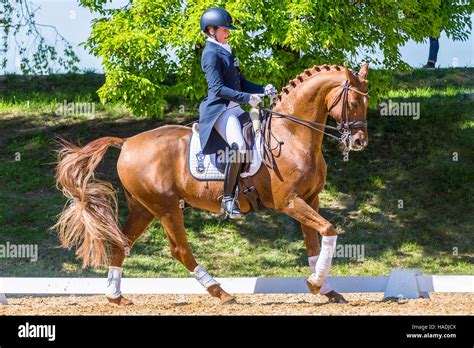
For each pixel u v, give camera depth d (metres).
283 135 7.25
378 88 12.35
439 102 16.53
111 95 11.43
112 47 11.13
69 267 11.19
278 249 12.00
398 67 12.34
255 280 8.70
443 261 11.52
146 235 12.30
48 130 15.20
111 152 14.40
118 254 7.77
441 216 12.73
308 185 7.18
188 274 11.14
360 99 7.09
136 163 7.64
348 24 11.34
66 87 17.62
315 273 7.15
